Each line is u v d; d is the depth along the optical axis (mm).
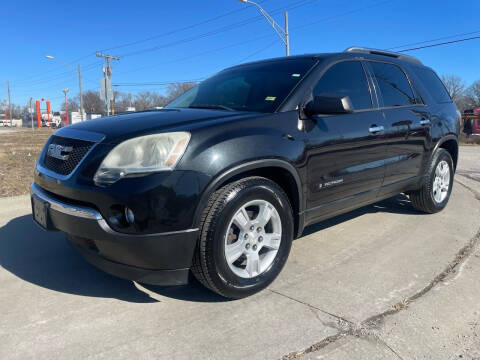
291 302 2697
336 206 3389
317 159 3072
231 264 2619
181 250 2416
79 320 2496
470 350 2172
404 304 2650
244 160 2564
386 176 3855
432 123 4449
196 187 2387
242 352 2162
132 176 2324
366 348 2184
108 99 16031
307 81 3221
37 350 2189
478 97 49750
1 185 7078
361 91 3684
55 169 2719
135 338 2299
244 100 3297
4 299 2771
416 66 4719
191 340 2275
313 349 2182
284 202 2869
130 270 2484
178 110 3184
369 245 3771
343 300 2717
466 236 4012
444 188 4906
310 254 3551
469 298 2730
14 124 98812
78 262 3428
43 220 2715
